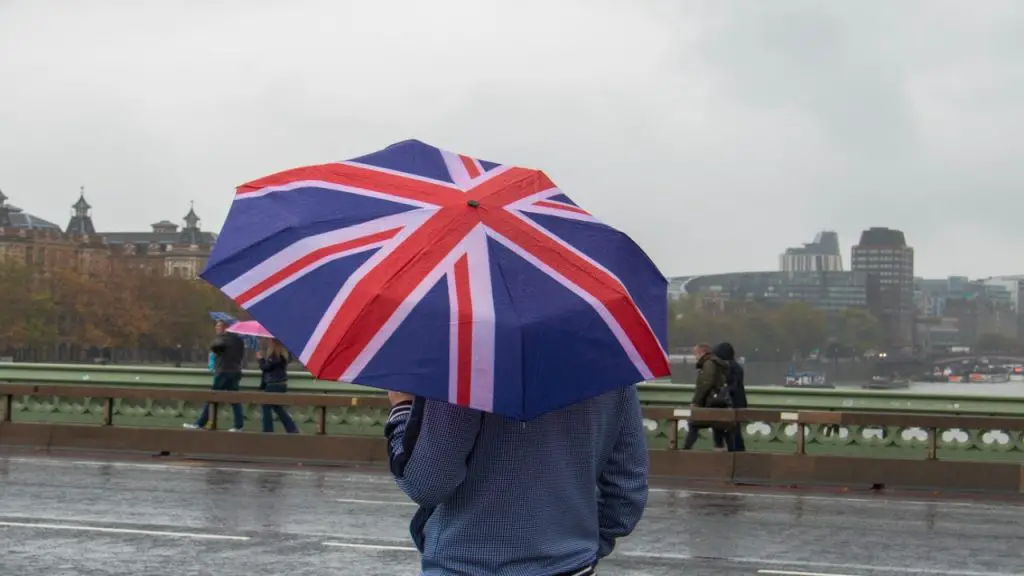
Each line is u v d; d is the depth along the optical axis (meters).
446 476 3.02
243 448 19.83
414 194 3.25
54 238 171.25
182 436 20.02
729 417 18.39
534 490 3.09
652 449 18.53
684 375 65.50
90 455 19.50
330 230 3.09
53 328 149.50
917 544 12.21
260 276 3.03
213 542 11.19
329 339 2.86
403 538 11.63
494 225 3.18
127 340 152.50
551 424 3.13
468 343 2.87
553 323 2.97
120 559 10.24
